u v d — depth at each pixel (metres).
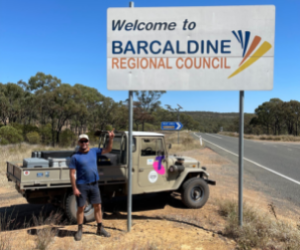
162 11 5.34
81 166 4.57
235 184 10.02
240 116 5.25
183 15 5.34
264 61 5.28
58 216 5.74
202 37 5.34
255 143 32.72
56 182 5.18
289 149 24.67
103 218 5.96
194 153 20.22
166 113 67.44
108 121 34.88
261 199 8.00
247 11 5.30
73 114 26.92
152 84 5.35
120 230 5.08
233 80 5.32
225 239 4.75
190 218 5.97
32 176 5.04
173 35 5.35
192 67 5.35
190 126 104.81
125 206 7.05
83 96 29.94
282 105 69.75
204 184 6.93
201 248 4.32
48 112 26.09
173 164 6.72
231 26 5.31
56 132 25.70
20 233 4.85
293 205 7.46
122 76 5.35
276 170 13.13
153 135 6.39
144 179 6.27
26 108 25.56
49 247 4.20
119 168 5.87
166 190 6.52
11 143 19.03
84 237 4.65
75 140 25.84
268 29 5.26
